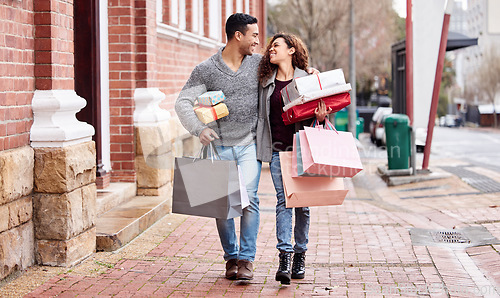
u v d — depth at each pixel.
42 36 5.52
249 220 5.20
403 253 6.44
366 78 47.25
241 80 5.10
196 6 12.15
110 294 4.93
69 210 5.60
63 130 5.50
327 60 37.78
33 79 5.54
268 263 6.03
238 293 4.98
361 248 6.69
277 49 5.09
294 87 4.93
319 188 5.03
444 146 24.47
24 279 5.27
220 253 6.34
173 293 4.97
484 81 47.16
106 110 8.40
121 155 8.49
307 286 5.20
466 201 10.38
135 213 7.34
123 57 8.40
